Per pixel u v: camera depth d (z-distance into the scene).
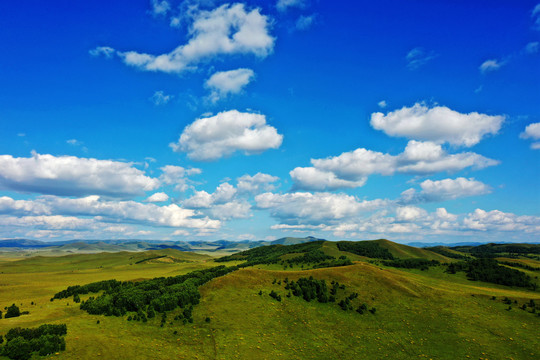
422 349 81.38
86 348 64.75
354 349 81.25
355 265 143.38
